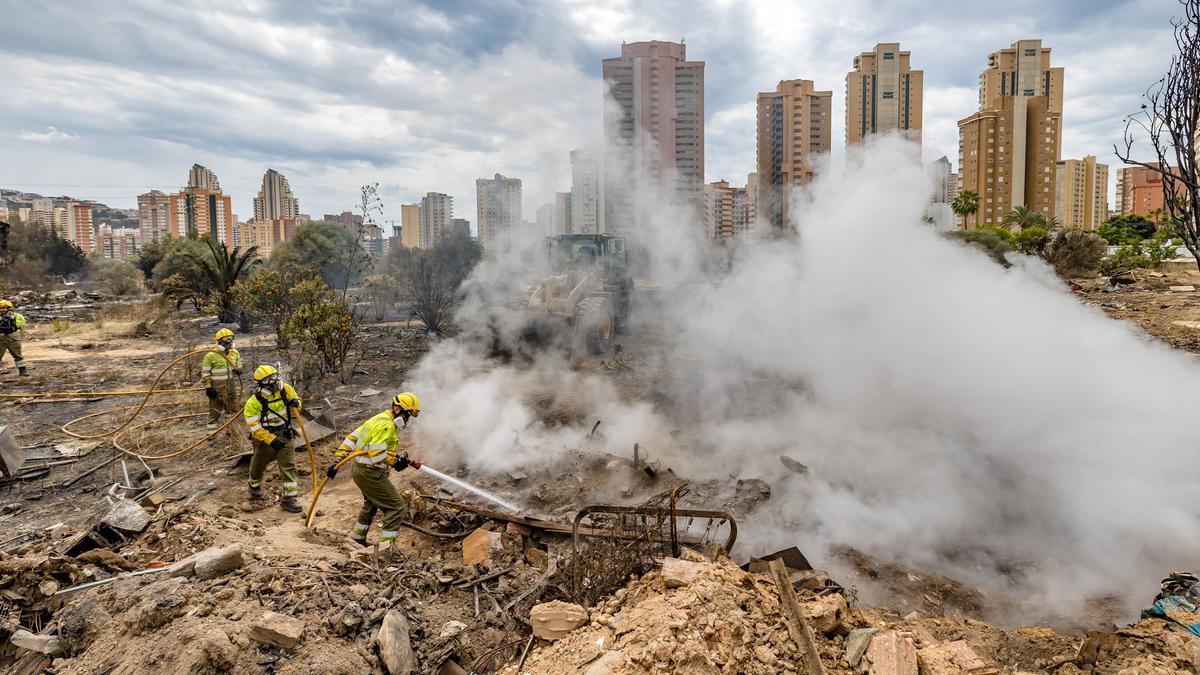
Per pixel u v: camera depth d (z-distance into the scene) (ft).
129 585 13.51
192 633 11.73
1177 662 11.53
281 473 20.97
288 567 14.57
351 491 23.08
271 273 59.00
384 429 17.38
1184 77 21.06
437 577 15.57
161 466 25.45
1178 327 42.19
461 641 13.04
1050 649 13.46
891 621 14.71
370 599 13.71
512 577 15.98
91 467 25.43
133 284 126.41
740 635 11.38
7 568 13.94
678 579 12.89
